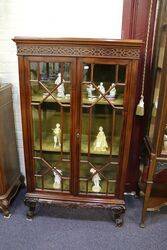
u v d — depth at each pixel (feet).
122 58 4.98
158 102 5.45
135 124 6.83
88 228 6.25
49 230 6.16
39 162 6.27
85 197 6.26
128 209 6.94
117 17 6.06
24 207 6.91
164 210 6.94
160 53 5.72
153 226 6.36
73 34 6.27
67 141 5.96
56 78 5.37
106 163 6.04
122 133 5.62
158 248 5.70
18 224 6.33
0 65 6.69
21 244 5.74
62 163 6.19
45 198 6.32
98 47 4.92
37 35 6.34
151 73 6.28
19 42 4.99
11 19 6.24
